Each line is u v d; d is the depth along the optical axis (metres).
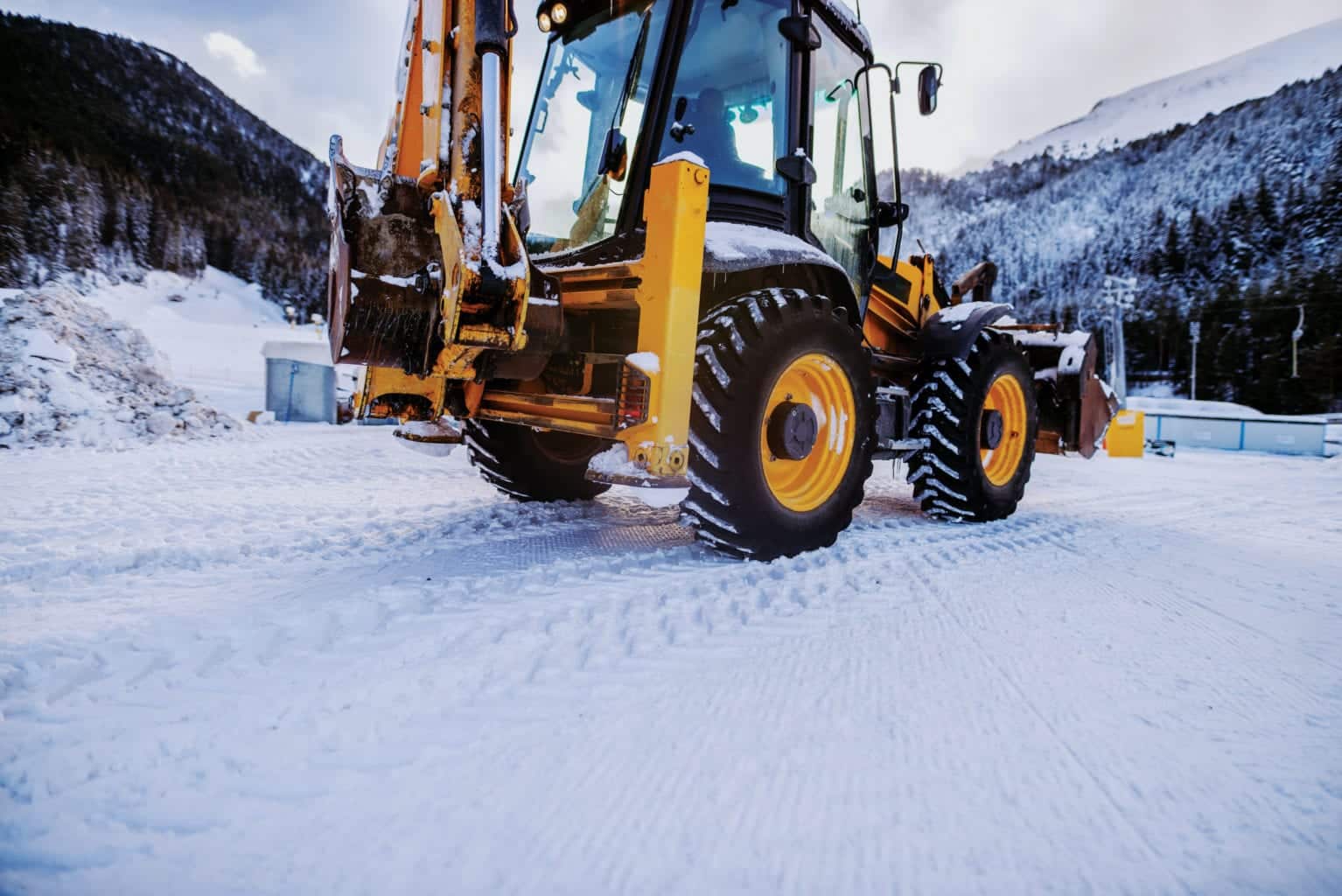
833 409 3.26
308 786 1.30
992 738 1.54
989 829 1.23
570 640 2.00
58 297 7.60
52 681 1.68
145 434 6.98
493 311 2.51
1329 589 2.83
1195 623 2.34
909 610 2.39
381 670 1.77
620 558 2.91
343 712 1.57
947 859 1.15
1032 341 5.60
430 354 2.79
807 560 2.96
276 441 7.69
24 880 1.05
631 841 1.17
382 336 2.67
